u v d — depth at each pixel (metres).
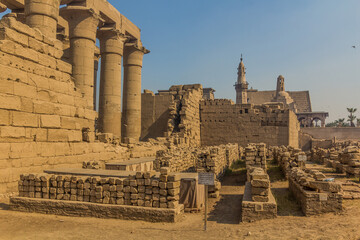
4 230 8.59
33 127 14.27
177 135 32.12
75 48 23.50
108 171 11.95
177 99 37.09
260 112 39.31
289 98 90.75
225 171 21.44
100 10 25.44
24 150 13.65
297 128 53.72
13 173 13.05
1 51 12.92
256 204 10.04
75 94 17.34
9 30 13.37
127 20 30.67
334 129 65.88
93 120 18.72
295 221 9.34
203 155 16.88
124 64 33.16
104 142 19.52
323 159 27.02
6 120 12.96
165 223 9.53
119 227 9.05
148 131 37.69
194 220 10.22
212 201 13.40
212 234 8.41
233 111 39.97
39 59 14.92
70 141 16.50
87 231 8.61
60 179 10.96
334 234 7.36
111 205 10.14
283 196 12.97
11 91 13.21
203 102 40.81
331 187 10.04
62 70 16.53
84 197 10.66
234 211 11.64
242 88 90.56
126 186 10.31
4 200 12.34
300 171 12.91
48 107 15.15
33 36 14.68
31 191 11.20
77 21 23.55
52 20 19.61
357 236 7.03
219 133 40.12
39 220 9.73
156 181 10.04
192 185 11.66
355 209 9.88
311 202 10.02
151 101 37.97
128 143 21.66
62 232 8.48
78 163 16.78
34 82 14.49
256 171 11.80
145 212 9.78
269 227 8.78
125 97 32.75
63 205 10.52
